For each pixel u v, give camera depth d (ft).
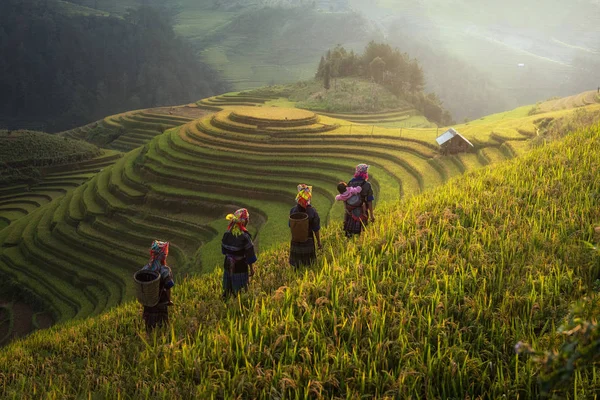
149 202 183.32
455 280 23.04
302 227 32.22
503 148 136.67
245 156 189.88
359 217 36.29
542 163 41.57
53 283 151.74
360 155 175.32
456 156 145.28
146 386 20.02
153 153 214.07
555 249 24.41
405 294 23.13
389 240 30.89
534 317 19.16
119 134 393.09
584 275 20.97
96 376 24.11
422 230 29.76
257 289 29.19
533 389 15.80
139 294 27.53
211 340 22.72
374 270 26.55
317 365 18.80
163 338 25.27
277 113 230.27
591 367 15.38
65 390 23.03
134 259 152.35
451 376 16.85
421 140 172.24
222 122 223.71
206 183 180.45
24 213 247.91
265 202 164.55
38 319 139.85
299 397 17.56
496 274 23.50
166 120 394.93
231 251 29.76
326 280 26.27
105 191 201.16
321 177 166.09
